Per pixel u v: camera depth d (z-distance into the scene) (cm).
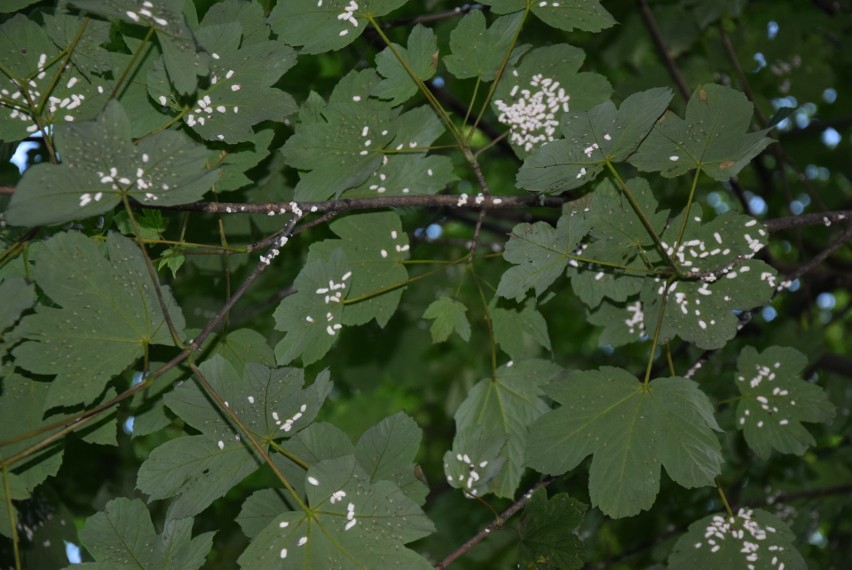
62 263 169
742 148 176
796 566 181
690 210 180
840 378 255
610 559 228
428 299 285
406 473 175
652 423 175
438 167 183
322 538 167
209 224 208
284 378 172
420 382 289
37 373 171
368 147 181
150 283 170
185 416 172
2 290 166
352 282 181
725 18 258
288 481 174
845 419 252
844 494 236
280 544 167
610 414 176
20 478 174
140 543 172
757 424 189
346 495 168
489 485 185
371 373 286
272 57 177
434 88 235
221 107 177
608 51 263
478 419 186
